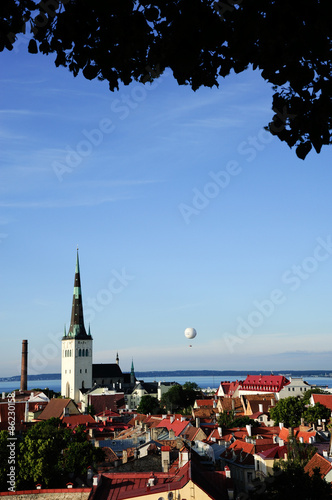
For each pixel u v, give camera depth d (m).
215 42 16.22
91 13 17.05
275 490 63.97
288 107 16.03
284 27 15.19
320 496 61.12
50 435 121.94
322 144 16.11
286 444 97.44
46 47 17.77
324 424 151.12
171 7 16.62
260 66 16.02
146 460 86.50
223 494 69.69
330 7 14.80
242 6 15.80
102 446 126.38
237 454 104.31
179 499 63.03
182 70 16.80
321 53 15.16
